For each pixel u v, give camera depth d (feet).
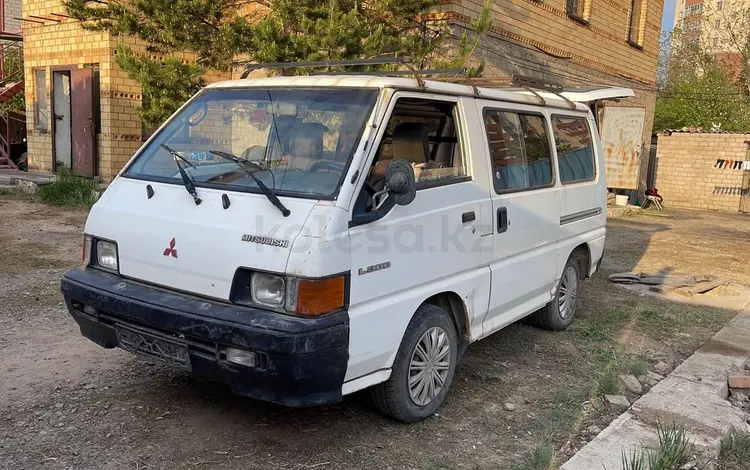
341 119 12.64
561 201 18.98
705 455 12.72
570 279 21.02
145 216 12.53
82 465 11.27
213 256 11.45
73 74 43.45
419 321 13.19
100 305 12.34
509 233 16.07
